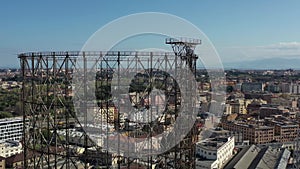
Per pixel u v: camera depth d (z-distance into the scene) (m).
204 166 77.56
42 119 33.31
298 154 80.12
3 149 85.31
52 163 36.91
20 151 88.12
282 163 79.31
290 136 127.38
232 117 146.75
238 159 83.12
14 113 124.81
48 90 32.34
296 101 191.75
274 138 124.94
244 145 110.06
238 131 125.69
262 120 141.88
